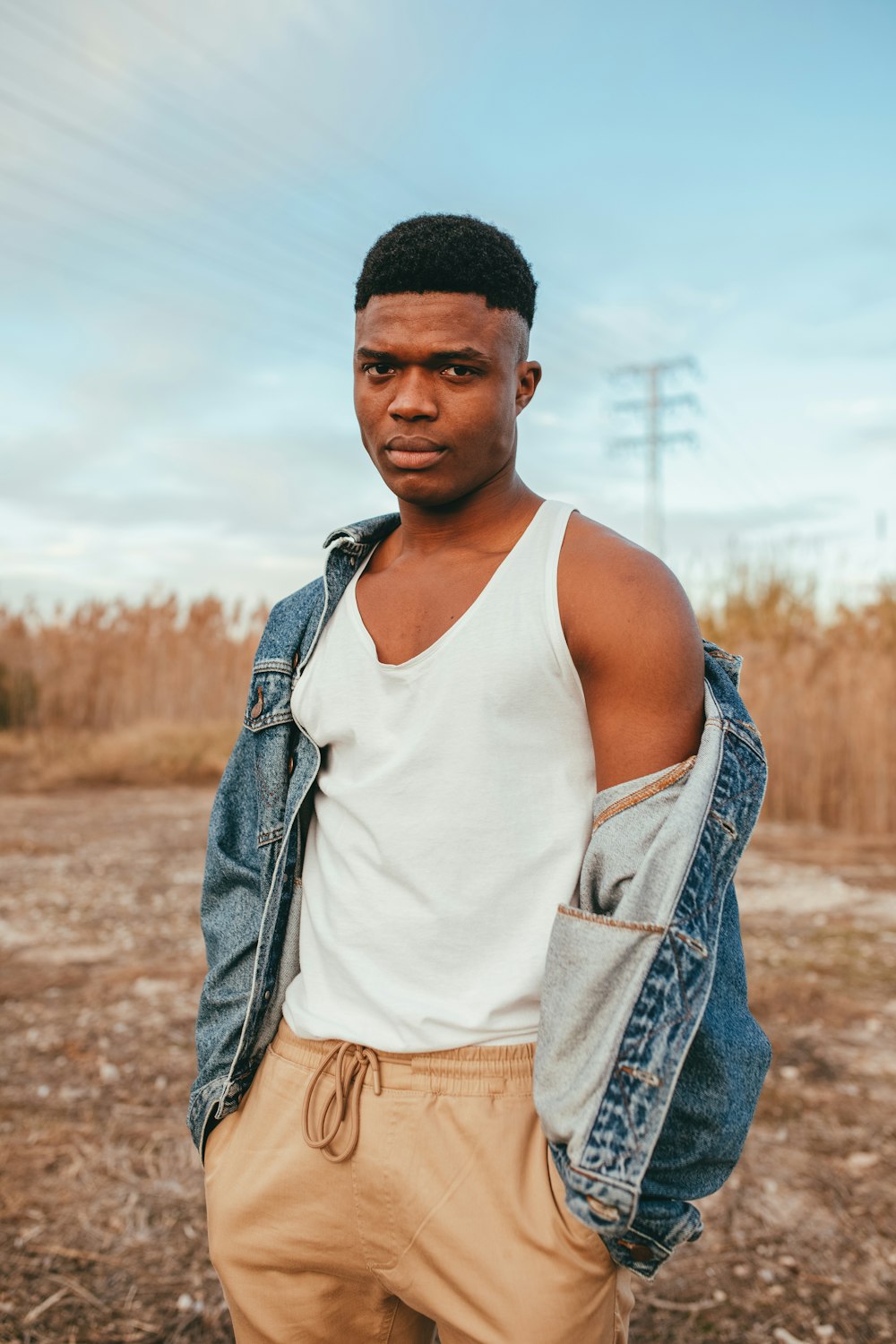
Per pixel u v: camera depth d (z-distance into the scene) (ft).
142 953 14.78
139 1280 7.18
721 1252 7.57
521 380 3.75
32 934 15.85
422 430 3.46
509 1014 3.38
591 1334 3.19
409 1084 3.41
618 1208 2.84
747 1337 6.61
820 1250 7.55
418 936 3.45
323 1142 3.51
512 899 3.40
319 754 3.91
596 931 3.02
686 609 3.27
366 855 3.61
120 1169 8.64
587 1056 3.01
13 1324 6.67
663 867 3.02
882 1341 6.55
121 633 43.75
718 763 3.14
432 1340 4.09
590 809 3.46
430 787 3.44
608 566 3.30
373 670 3.66
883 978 13.83
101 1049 11.14
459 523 3.70
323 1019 3.64
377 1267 3.50
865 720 26.81
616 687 3.21
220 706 42.86
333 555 4.00
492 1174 3.28
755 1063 3.24
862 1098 10.03
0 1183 8.36
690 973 2.94
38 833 24.89
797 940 15.90
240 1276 3.71
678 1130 3.10
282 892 3.97
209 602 43.78
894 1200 8.19
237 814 4.27
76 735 41.70
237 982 4.05
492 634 3.39
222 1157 3.87
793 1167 8.75
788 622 36.11
